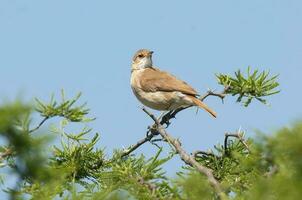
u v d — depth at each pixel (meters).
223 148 12.36
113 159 12.48
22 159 5.79
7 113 5.46
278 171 5.81
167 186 7.29
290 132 5.42
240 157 6.51
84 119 9.45
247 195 6.02
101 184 10.55
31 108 5.60
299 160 5.31
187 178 6.43
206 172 8.32
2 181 6.40
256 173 6.34
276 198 5.26
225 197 6.54
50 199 6.57
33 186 6.58
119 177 10.12
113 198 6.42
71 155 12.18
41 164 5.91
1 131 5.53
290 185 5.17
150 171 9.80
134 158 10.33
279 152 5.53
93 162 12.50
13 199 6.45
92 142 12.41
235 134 11.62
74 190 6.73
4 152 6.47
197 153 12.30
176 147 10.27
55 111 9.24
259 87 14.08
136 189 8.85
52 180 6.31
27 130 6.11
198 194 6.39
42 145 5.77
